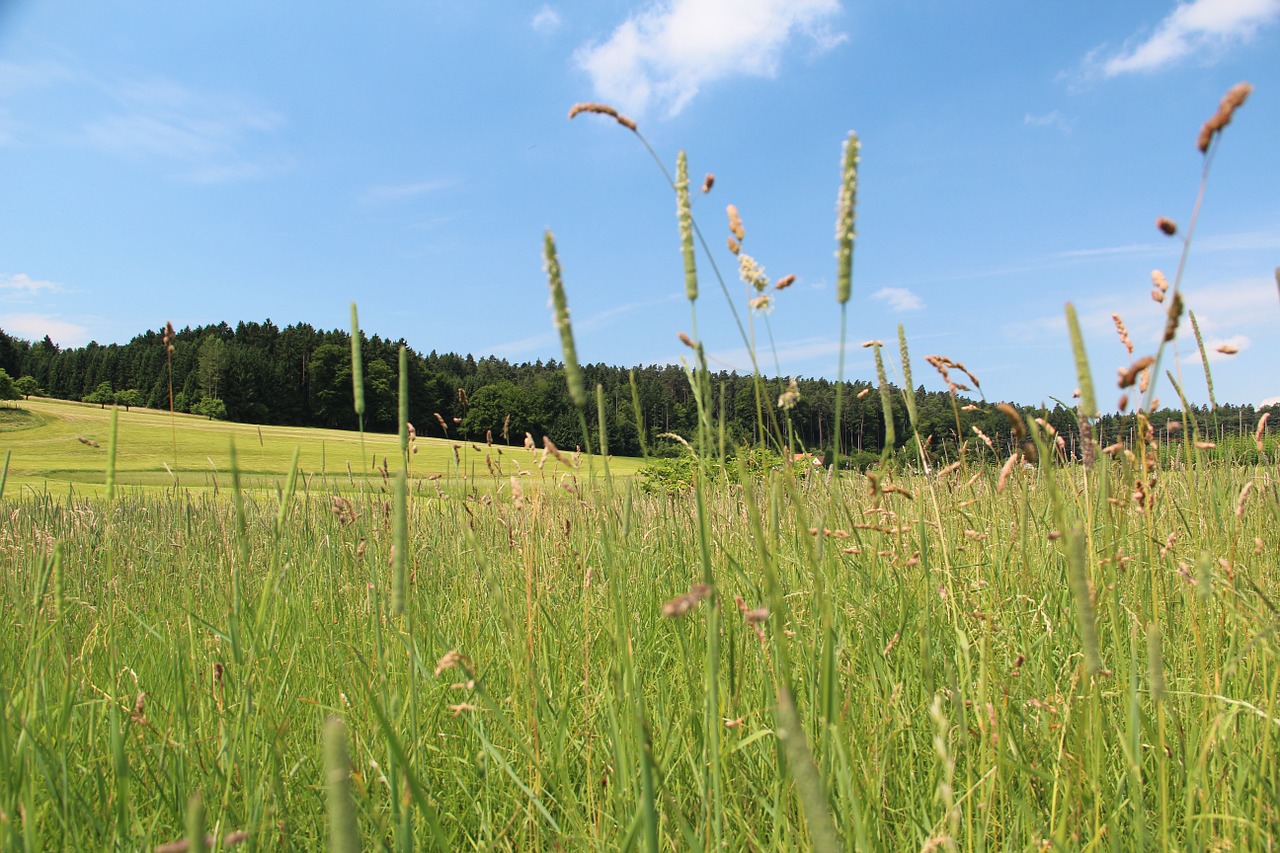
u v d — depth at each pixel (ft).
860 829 3.95
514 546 9.28
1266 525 8.40
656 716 6.62
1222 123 3.10
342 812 2.18
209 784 5.69
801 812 4.54
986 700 5.01
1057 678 6.57
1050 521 8.85
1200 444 7.41
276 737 5.69
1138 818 4.42
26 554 14.02
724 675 6.08
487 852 5.30
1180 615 7.25
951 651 6.73
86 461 84.17
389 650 7.95
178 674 6.80
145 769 5.93
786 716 2.33
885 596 7.96
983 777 4.74
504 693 7.47
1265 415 7.28
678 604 2.52
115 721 5.15
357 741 6.06
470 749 6.84
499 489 10.88
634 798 5.13
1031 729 5.88
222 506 17.26
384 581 8.96
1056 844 4.13
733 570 7.29
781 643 3.35
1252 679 5.84
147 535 16.97
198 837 2.29
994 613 7.17
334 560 12.02
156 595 11.72
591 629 8.39
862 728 5.69
